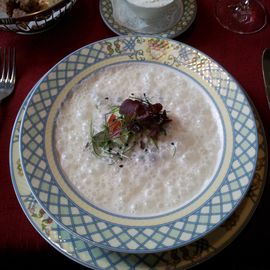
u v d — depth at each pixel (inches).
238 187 10.9
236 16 16.1
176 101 13.2
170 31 15.3
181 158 12.1
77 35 15.5
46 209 10.6
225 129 12.3
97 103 13.1
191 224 10.4
